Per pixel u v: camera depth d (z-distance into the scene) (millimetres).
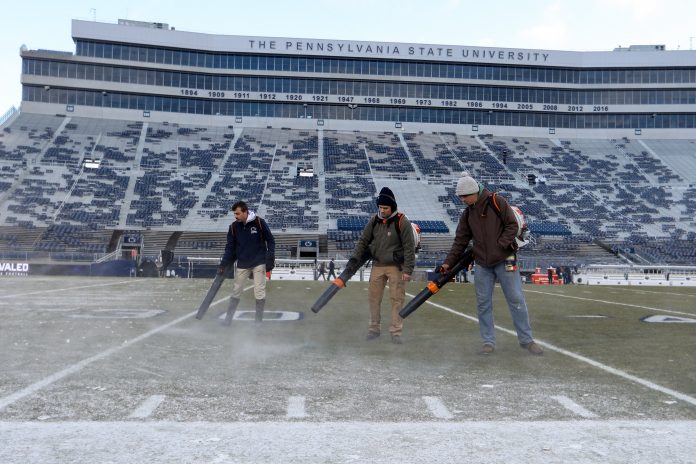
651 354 6078
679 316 10453
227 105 65375
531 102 67812
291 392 4219
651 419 3543
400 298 6914
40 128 58438
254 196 50781
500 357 5852
